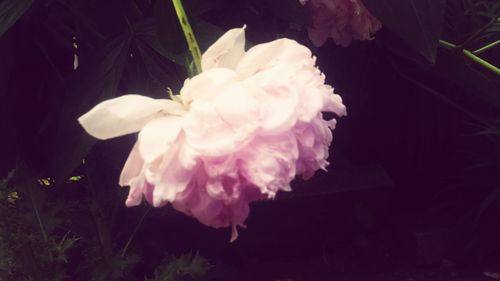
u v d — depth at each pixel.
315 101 0.40
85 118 0.40
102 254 0.98
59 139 0.82
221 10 1.08
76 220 1.01
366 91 1.53
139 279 1.20
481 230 1.42
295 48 0.43
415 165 1.56
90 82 0.83
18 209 0.96
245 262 1.38
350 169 1.46
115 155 0.98
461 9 1.32
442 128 1.54
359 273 1.37
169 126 0.40
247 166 0.39
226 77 0.41
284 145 0.39
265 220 1.38
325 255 1.42
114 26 0.88
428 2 0.76
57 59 1.10
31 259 0.94
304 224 1.41
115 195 1.00
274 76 0.41
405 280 1.35
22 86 1.09
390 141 1.56
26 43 1.07
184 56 0.77
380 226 1.48
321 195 1.40
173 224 1.26
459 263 1.41
